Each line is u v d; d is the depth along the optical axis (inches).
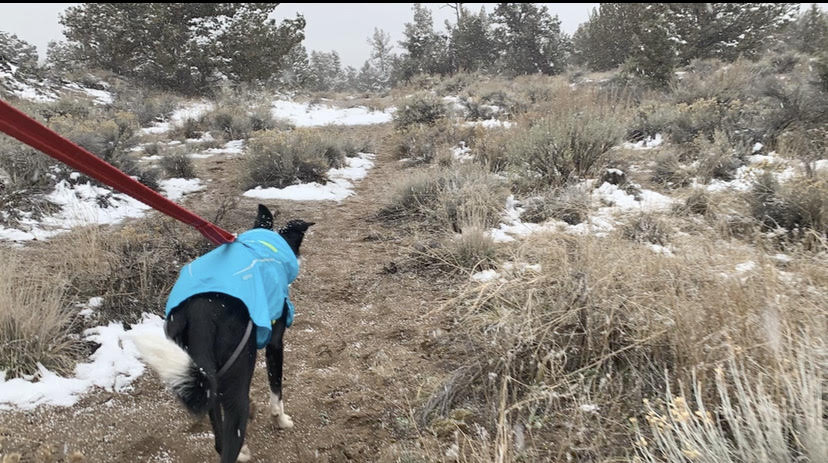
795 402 119.6
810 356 118.2
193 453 141.6
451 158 468.4
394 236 312.7
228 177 456.8
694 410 135.5
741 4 965.2
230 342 111.7
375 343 198.1
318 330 209.2
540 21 1573.6
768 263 163.9
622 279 175.2
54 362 169.6
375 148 591.8
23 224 286.8
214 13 1050.7
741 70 660.7
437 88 1091.9
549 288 179.8
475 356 173.0
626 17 1247.5
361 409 161.0
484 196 321.1
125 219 321.4
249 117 688.4
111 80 955.3
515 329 167.5
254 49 1063.6
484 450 127.6
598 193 333.7
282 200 392.5
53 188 335.9
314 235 318.7
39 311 176.7
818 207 252.7
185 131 636.1
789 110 426.3
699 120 468.1
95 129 460.8
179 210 109.0
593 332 160.6
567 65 1561.3
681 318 149.0
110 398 161.5
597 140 369.4
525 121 467.5
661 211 283.4
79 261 224.7
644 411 138.9
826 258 186.5
